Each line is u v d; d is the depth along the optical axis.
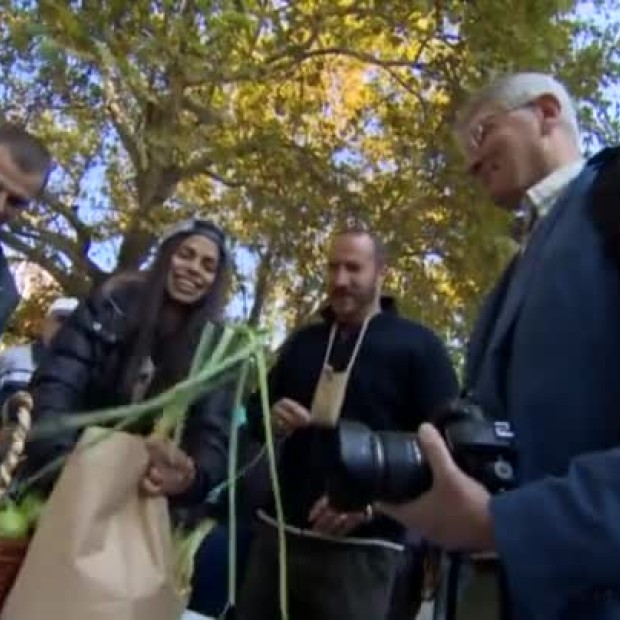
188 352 2.63
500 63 7.64
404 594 2.13
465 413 1.38
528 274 1.57
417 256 8.62
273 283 8.70
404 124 8.77
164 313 2.70
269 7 7.86
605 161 1.54
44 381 2.56
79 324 2.65
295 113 9.10
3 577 1.89
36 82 7.56
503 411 1.56
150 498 1.94
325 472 1.45
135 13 6.62
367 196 8.71
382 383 3.15
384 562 3.02
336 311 3.26
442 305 8.59
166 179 8.32
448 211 8.37
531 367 1.48
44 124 8.55
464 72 7.85
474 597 1.57
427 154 8.41
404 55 8.66
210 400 2.29
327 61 9.02
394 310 3.49
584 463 1.21
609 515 1.16
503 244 7.97
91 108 7.84
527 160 1.78
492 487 1.32
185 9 6.71
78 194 9.48
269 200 8.70
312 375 3.24
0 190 3.02
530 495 1.20
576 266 1.47
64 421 2.03
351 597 3.01
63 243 9.42
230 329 2.11
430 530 1.26
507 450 1.38
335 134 9.24
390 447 1.27
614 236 1.45
